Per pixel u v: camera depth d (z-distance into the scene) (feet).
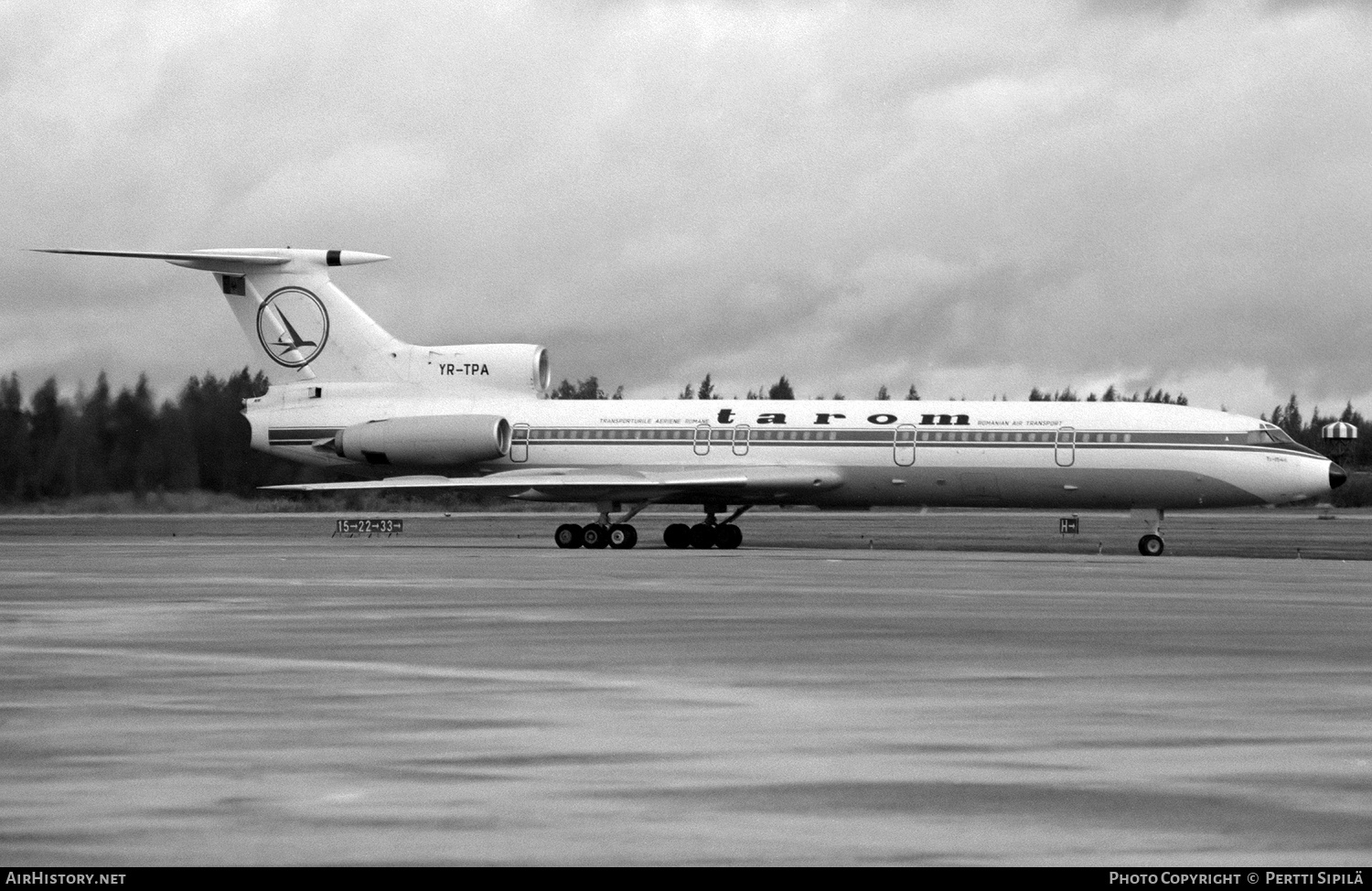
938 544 542.98
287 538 580.71
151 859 93.09
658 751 124.26
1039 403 471.62
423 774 115.75
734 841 97.55
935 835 98.78
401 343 512.63
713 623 224.12
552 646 194.80
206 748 125.49
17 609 248.52
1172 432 456.86
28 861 92.84
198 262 502.38
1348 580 330.34
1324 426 495.41
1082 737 129.90
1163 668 173.37
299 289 512.63
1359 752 123.65
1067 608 250.37
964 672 169.48
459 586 299.99
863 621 226.99
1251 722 137.28
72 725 135.95
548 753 123.54
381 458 500.74
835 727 134.82
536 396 508.53
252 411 515.91
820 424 479.41
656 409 495.82
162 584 309.01
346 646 194.90
